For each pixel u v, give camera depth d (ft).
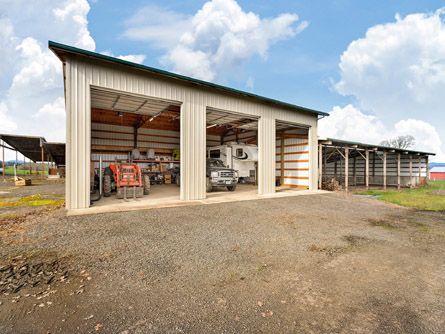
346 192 40.45
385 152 52.44
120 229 15.84
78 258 11.14
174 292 8.49
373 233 16.35
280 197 32.81
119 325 6.71
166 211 21.86
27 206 23.09
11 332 6.38
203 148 29.91
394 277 10.02
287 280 9.57
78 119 21.67
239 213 21.97
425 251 13.08
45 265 10.36
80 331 6.45
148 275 9.70
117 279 9.32
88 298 8.00
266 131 36.24
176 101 27.76
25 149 77.30
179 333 6.44
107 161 44.01
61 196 30.50
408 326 6.93
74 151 21.49
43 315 7.09
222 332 6.51
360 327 6.84
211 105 30.58
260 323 6.93
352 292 8.77
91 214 19.74
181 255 11.85
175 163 51.72
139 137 54.95
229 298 8.19
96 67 22.58
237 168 49.88
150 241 13.74
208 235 15.20
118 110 38.14
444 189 50.93
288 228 17.26
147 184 33.22
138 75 25.04
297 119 40.55
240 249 12.88
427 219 20.72
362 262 11.50
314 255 12.26
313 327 6.80
